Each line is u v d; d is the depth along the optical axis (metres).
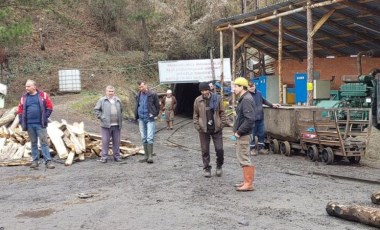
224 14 34.28
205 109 9.72
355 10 18.75
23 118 11.79
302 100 23.41
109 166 11.92
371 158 12.37
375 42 22.31
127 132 20.47
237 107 8.63
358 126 12.21
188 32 35.59
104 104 12.53
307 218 6.75
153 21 37.66
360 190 8.54
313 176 9.99
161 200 8.02
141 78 34.09
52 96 28.52
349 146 11.32
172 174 10.48
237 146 8.60
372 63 23.14
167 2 37.91
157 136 20.25
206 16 34.44
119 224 6.64
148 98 12.16
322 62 27.02
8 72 30.73
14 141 14.24
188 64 28.86
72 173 11.13
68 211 7.50
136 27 37.94
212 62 28.47
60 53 34.84
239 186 8.78
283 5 18.12
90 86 30.64
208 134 9.82
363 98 16.61
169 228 6.38
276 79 26.08
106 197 8.46
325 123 11.65
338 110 11.58
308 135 12.31
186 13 37.41
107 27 39.12
